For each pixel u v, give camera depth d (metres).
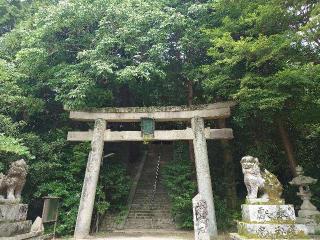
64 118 16.95
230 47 11.31
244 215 8.38
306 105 11.89
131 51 14.34
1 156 12.48
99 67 12.95
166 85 16.69
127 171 19.62
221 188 15.61
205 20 14.76
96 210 14.70
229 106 13.93
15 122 14.18
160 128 20.84
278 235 7.52
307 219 10.54
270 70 11.66
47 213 11.92
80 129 17.70
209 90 14.88
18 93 14.34
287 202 14.14
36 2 18.89
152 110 14.59
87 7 14.23
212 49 11.73
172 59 16.39
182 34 15.09
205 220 9.86
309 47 10.74
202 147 13.81
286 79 10.23
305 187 11.98
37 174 14.05
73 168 14.66
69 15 14.40
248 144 15.67
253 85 11.23
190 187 14.51
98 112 14.71
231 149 16.14
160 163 21.94
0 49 16.64
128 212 16.05
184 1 16.23
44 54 14.09
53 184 14.03
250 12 12.19
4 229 6.48
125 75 13.30
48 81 14.98
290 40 10.03
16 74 13.60
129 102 19.38
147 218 15.81
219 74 12.45
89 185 13.50
